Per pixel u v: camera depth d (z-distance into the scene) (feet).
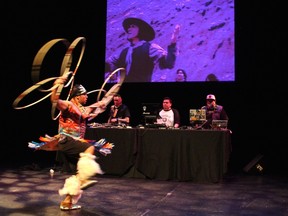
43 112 28.94
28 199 13.17
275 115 24.49
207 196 14.26
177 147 17.61
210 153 17.13
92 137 18.90
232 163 24.75
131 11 26.32
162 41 25.50
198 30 24.72
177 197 14.01
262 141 25.05
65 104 11.44
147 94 27.17
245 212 11.93
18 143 29.66
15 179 17.25
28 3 27.22
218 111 21.04
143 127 18.66
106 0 27.32
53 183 16.38
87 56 27.89
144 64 25.86
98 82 27.78
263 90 24.56
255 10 24.21
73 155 11.78
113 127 19.03
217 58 24.27
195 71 24.72
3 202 12.69
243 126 25.31
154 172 17.88
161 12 25.61
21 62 27.84
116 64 26.55
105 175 18.89
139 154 18.22
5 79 28.07
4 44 27.30
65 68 11.57
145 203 12.93
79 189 11.57
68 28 27.76
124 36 26.43
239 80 24.94
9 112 28.91
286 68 23.79
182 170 17.43
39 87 11.01
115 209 12.03
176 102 26.58
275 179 18.56
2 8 26.61
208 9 24.54
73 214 11.33
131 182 17.08
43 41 27.76
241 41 24.59
